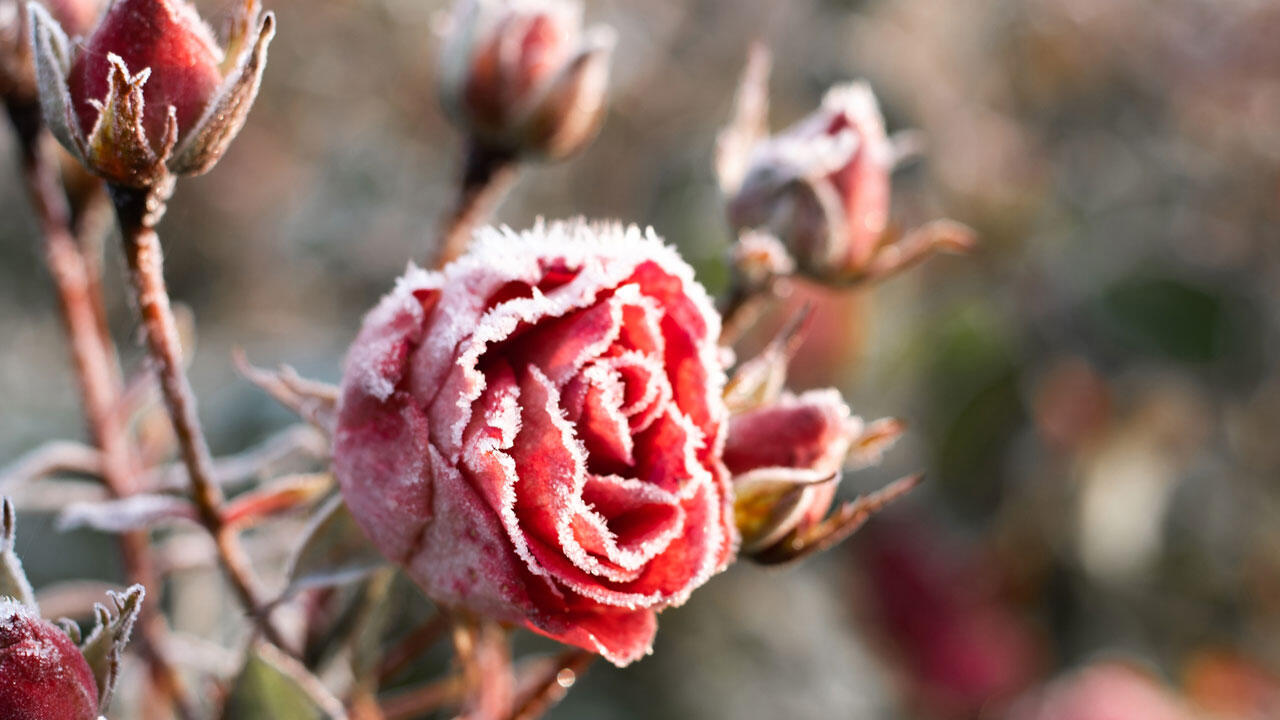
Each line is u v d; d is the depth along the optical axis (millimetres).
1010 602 819
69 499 452
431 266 464
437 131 1056
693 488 358
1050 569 817
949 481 812
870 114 460
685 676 665
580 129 462
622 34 1010
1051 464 810
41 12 371
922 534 810
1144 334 824
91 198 449
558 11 461
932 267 831
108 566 631
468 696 426
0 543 359
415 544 366
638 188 973
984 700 794
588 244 360
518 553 354
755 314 443
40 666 348
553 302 355
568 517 351
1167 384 820
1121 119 935
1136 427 817
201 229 1100
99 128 368
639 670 663
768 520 377
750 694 674
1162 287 828
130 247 382
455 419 355
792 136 462
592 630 359
